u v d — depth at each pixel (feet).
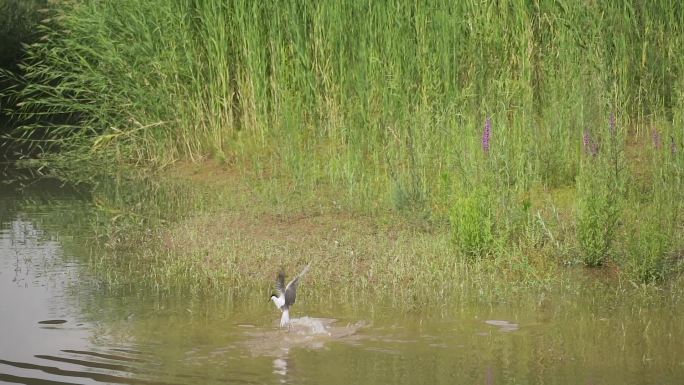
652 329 31.91
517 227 43.55
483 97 54.95
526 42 58.29
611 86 53.42
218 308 35.53
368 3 59.98
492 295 36.37
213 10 64.75
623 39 55.26
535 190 49.39
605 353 29.55
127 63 68.80
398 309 34.91
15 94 87.71
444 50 57.67
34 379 27.68
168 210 53.93
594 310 34.27
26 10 91.20
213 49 65.92
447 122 54.44
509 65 58.08
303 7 63.26
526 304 35.22
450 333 31.91
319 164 57.93
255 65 63.72
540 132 54.24
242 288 38.37
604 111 50.90
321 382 27.14
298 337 31.65
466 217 41.29
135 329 32.86
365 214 49.34
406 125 55.26
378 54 59.72
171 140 67.41
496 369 28.17
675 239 40.40
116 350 30.50
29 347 30.86
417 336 31.60
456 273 38.86
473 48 57.93
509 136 51.88
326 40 62.39
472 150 47.62
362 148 56.95
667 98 55.98
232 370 28.32
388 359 29.22
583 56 54.13
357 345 30.73
